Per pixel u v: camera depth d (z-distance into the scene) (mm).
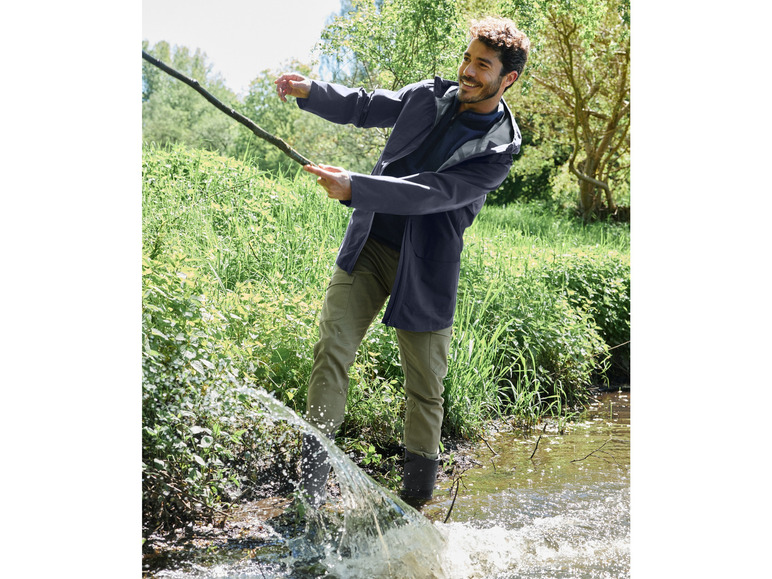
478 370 4156
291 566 2393
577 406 4488
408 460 2965
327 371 2830
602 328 5438
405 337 2920
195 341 2838
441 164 2902
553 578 2396
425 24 6539
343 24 6688
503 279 5207
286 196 5832
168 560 2395
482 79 2799
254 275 4469
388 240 2922
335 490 2926
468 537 2648
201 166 5836
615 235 7930
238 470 2959
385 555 2492
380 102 3090
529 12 7973
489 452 3596
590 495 3061
